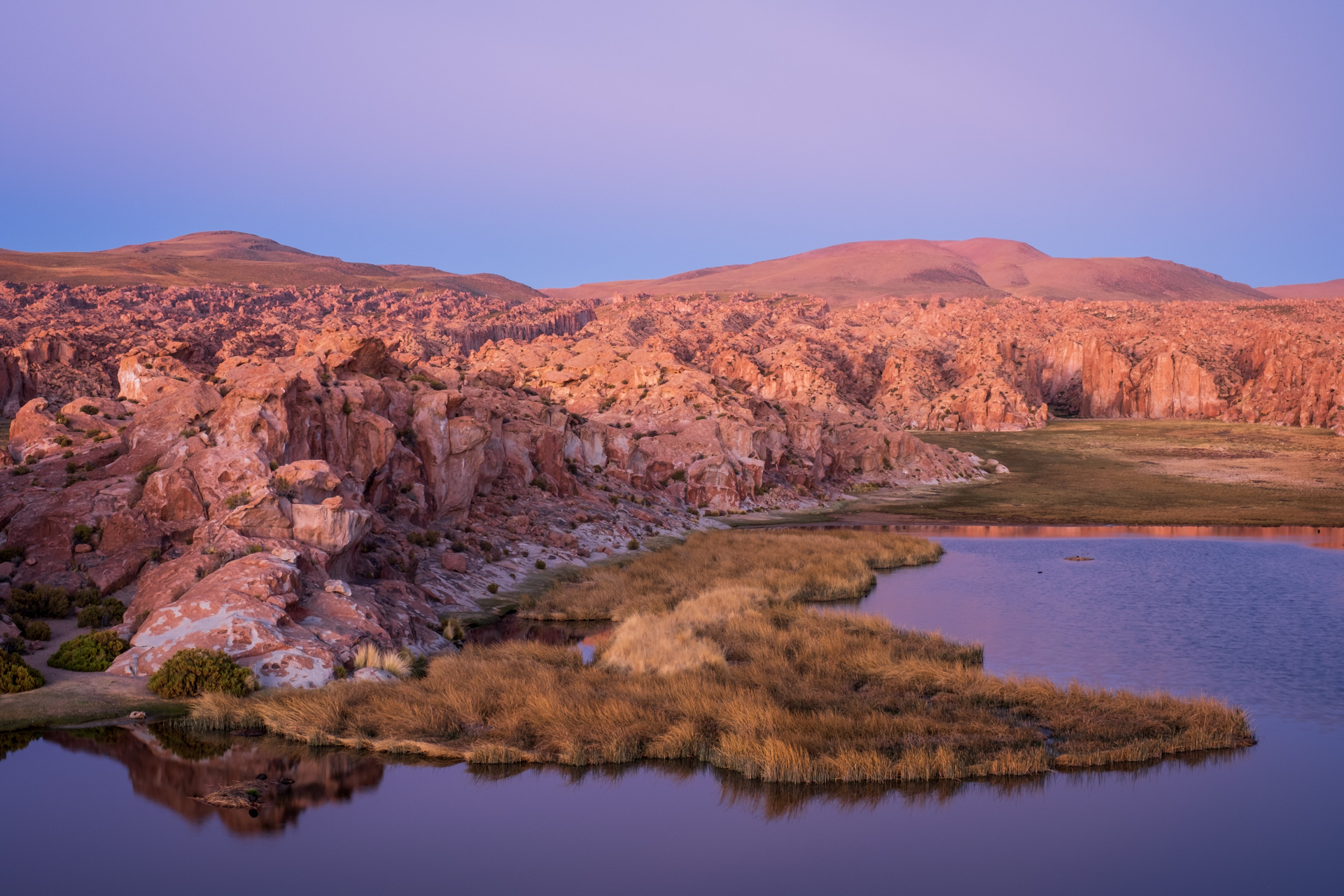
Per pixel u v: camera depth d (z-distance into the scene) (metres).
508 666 31.28
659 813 21.67
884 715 27.31
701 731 25.98
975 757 24.64
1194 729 26.69
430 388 59.34
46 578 34.56
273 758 24.52
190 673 28.09
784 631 38.50
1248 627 43.59
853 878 18.52
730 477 90.19
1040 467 147.62
